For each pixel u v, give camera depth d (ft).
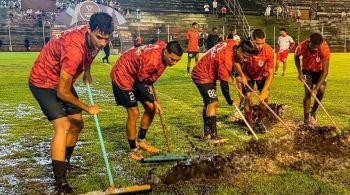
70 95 14.60
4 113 30.99
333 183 15.49
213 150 20.39
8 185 16.01
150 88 20.44
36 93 15.25
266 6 150.41
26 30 124.26
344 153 18.22
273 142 17.97
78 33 14.64
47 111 15.16
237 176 15.99
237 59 22.07
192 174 15.75
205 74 22.26
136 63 19.20
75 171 17.43
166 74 61.16
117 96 19.65
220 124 26.35
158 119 27.84
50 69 15.06
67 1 134.82
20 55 102.17
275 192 14.52
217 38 66.90
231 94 40.16
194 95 39.32
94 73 61.67
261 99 23.75
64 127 15.29
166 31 128.36
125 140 22.59
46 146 21.65
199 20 134.00
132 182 16.02
